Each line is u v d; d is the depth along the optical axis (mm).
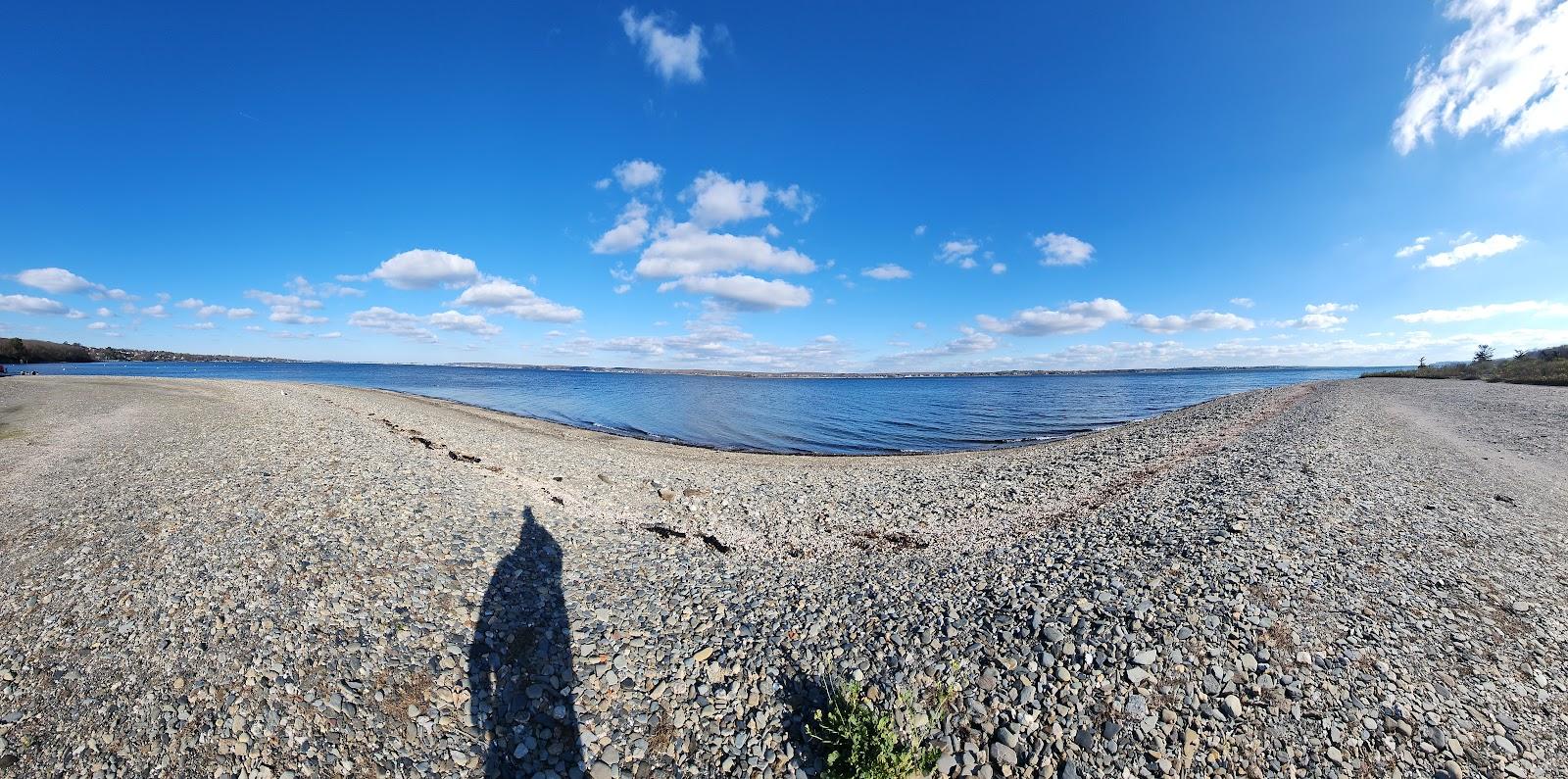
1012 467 20875
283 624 7367
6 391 34375
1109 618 7492
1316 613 7445
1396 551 9484
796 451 30328
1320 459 16562
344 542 9719
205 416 24062
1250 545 9555
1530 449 19906
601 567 10047
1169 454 20766
